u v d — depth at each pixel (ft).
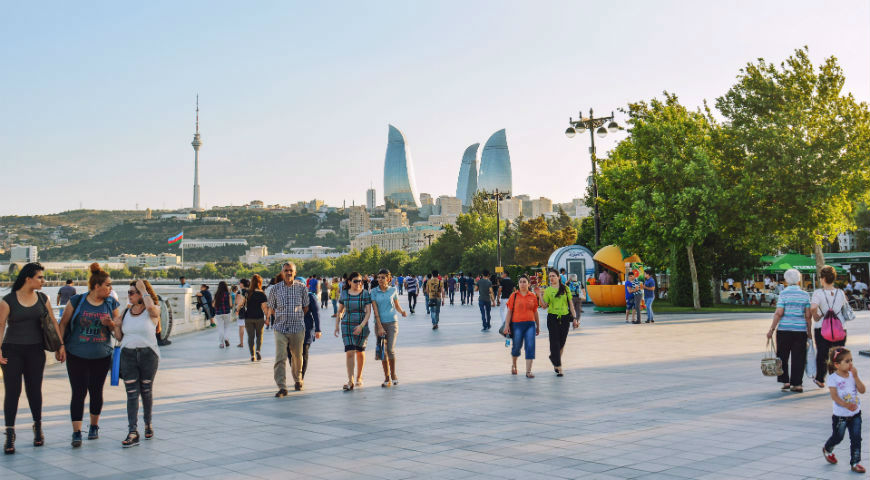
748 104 110.93
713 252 124.77
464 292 151.43
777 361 32.99
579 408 30.55
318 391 37.14
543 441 24.26
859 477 19.34
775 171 103.35
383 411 30.78
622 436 24.84
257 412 31.04
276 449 23.80
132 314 26.17
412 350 57.67
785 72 110.01
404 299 191.11
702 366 44.04
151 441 25.48
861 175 104.32
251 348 53.42
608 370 43.01
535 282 122.93
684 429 25.86
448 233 367.04
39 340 25.09
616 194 121.70
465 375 42.22
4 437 26.20
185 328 86.17
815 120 107.14
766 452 22.24
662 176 108.68
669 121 117.50
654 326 78.28
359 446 24.03
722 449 22.70
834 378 20.48
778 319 34.50
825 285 34.78
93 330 25.71
